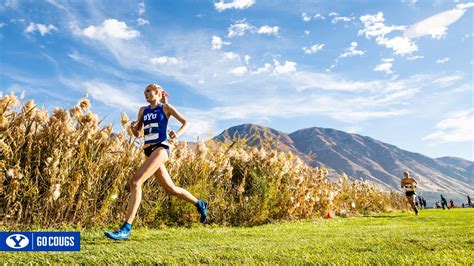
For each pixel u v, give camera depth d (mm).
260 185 6828
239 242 3639
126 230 3633
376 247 3248
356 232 4809
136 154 5457
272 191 6848
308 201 8320
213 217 6082
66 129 4852
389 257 2766
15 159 4504
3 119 4445
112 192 4969
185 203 5680
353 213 10844
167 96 4309
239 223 6312
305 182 8156
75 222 4754
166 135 4070
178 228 5391
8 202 4270
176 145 6199
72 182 4613
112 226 4871
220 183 6613
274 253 2918
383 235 4199
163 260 2611
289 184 7789
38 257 2650
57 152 4676
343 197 10828
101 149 5180
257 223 6559
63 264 2482
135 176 3771
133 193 3732
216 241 3754
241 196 6594
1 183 4293
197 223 5773
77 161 4906
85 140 4977
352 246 3311
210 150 7160
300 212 7918
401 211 13836
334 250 3123
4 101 4523
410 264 2564
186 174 6203
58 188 4426
